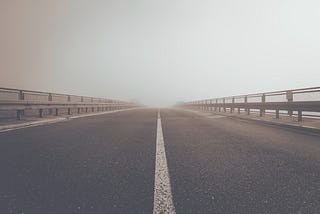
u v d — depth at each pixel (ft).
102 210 6.64
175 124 31.58
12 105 26.89
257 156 13.30
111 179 9.30
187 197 7.54
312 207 6.84
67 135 21.07
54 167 10.94
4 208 6.75
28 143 17.04
